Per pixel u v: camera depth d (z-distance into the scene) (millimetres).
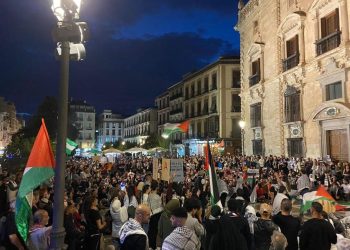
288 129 25281
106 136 124625
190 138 54719
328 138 21047
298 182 15219
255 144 30969
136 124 99875
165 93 73250
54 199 4699
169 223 6773
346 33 19047
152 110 86938
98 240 7480
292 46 25484
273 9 27906
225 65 46938
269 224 5867
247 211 7410
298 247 6016
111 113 127625
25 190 5746
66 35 4957
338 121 19797
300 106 23719
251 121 31781
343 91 19203
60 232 4621
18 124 93625
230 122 46375
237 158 28656
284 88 25984
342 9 19391
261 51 29781
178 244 4340
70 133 49625
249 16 32938
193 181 15086
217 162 26016
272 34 28172
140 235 4598
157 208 8766
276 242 5066
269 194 12297
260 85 29547
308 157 22250
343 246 5645
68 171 20703
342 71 19250
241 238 4898
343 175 16750
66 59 5082
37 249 5539
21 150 32750
